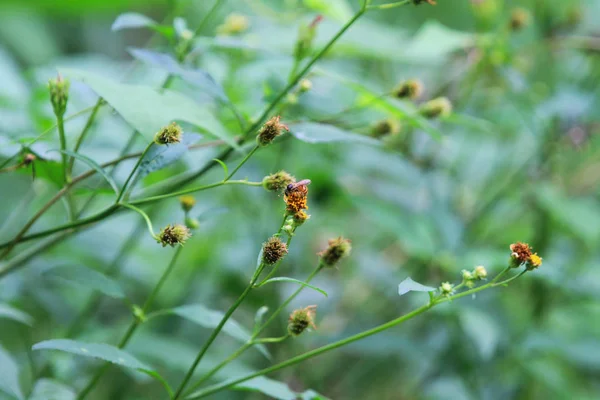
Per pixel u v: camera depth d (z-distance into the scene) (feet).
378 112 2.84
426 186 3.06
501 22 3.22
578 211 3.02
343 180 3.25
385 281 3.08
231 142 2.37
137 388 3.08
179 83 2.84
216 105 2.79
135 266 3.06
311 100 2.78
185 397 2.35
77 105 2.76
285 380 3.01
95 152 2.78
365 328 2.97
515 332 2.93
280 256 2.26
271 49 2.67
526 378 3.10
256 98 2.85
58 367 2.71
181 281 3.22
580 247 3.25
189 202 2.50
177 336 3.02
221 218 3.19
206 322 2.40
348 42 2.85
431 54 2.89
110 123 2.85
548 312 3.18
